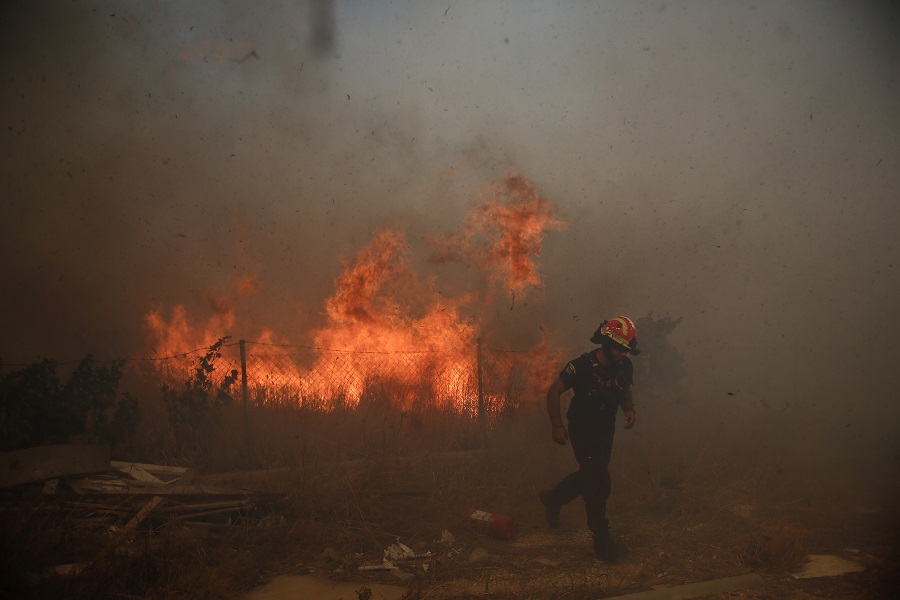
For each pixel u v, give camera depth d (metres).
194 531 4.91
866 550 5.22
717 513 5.95
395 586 4.59
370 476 6.20
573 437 5.36
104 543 4.56
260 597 4.39
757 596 4.50
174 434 7.07
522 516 5.98
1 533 4.29
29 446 5.98
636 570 4.95
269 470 6.44
